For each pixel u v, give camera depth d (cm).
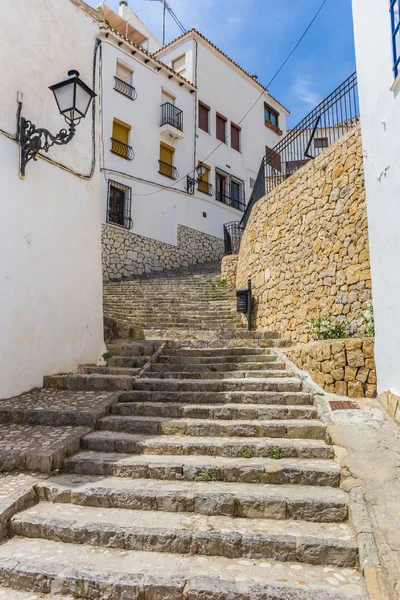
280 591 224
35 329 531
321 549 256
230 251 1472
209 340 703
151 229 1559
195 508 306
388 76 426
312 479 331
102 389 524
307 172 757
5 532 288
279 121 2395
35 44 565
